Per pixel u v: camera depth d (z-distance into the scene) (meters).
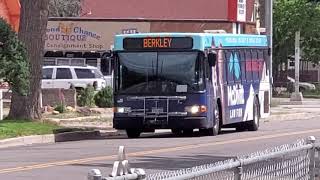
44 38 59.75
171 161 37.12
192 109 53.88
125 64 55.06
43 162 36.66
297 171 22.25
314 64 157.00
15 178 30.27
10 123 54.66
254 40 67.00
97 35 113.38
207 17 113.50
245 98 63.34
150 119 54.31
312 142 23.38
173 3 116.38
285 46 145.75
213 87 56.03
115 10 119.56
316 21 143.00
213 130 56.72
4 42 52.78
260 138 53.12
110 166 34.59
